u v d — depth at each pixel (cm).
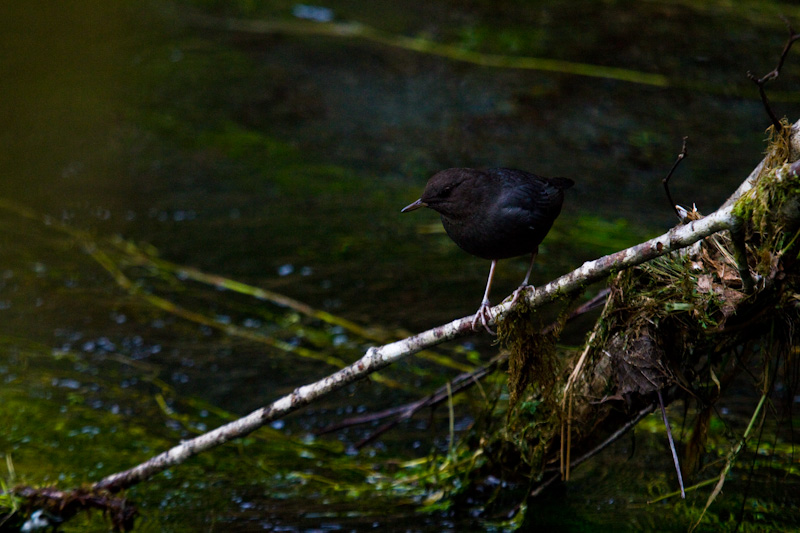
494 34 1669
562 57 1538
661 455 685
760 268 460
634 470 670
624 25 1633
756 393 747
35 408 780
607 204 1138
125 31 1794
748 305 493
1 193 1225
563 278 478
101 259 1062
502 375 686
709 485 638
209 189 1247
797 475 639
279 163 1319
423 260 1057
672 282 510
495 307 509
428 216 1184
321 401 809
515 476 650
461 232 540
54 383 823
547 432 571
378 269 1036
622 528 604
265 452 729
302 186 1249
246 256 1072
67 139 1387
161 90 1546
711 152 1230
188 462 712
